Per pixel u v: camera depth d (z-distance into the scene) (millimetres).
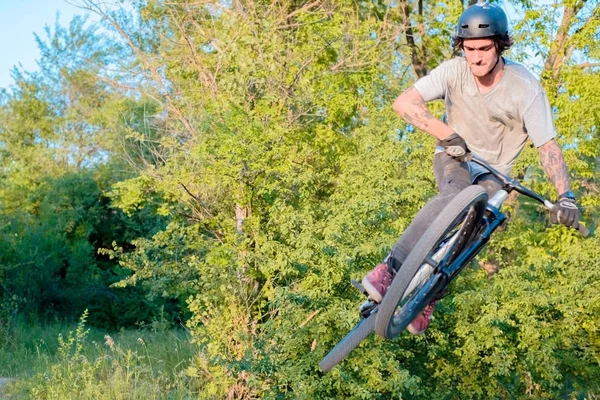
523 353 11070
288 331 10117
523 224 15836
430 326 10445
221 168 11922
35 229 24797
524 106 4336
